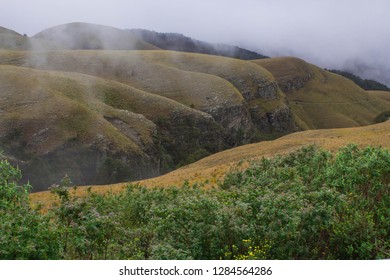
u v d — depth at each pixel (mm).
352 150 17625
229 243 9344
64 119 109812
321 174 15516
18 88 122500
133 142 118312
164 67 192875
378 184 12703
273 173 18891
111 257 9547
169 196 17875
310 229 9680
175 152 141250
